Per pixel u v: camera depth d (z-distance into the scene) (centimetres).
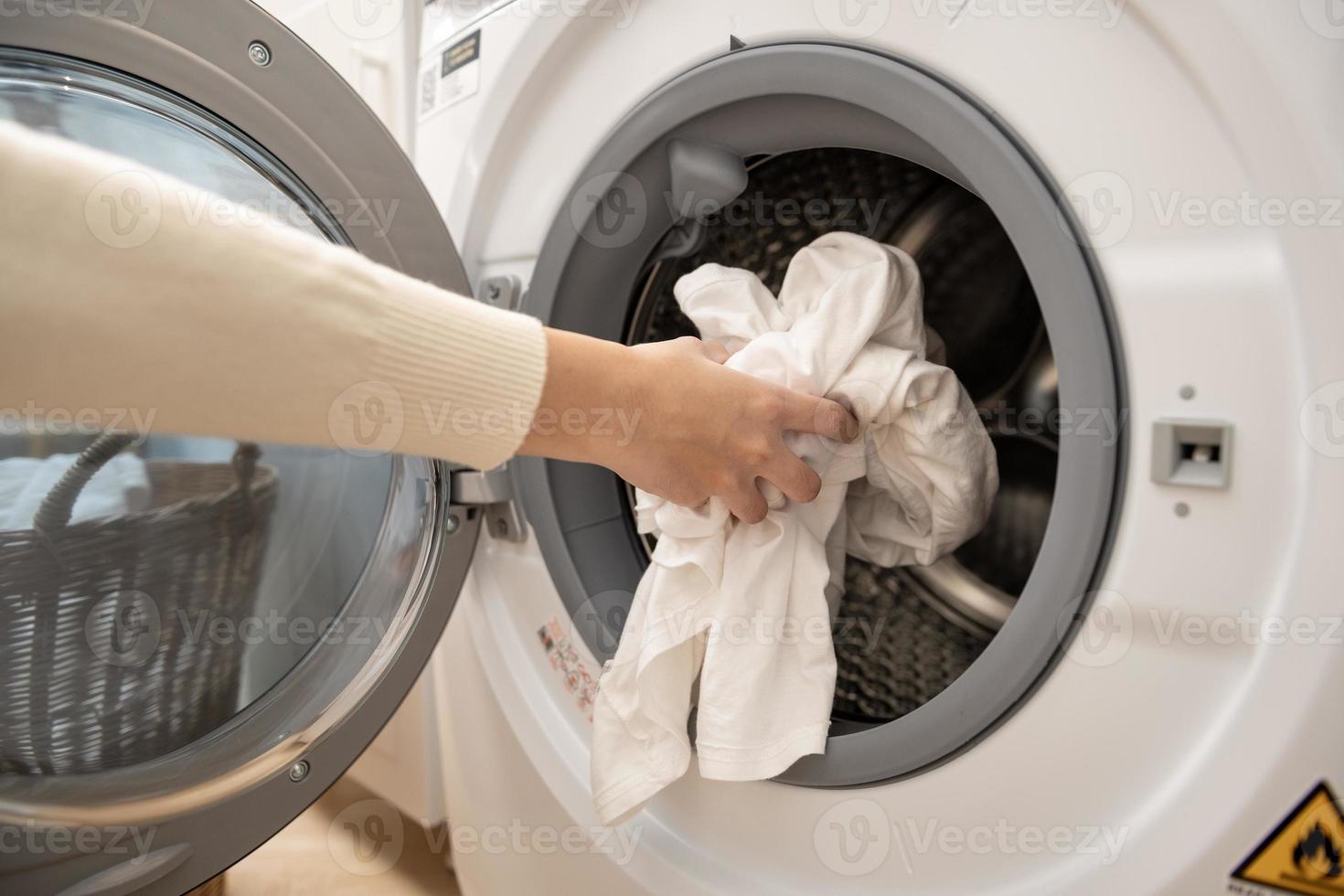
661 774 58
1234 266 40
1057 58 44
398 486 69
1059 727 46
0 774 57
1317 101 37
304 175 60
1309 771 38
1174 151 41
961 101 47
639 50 63
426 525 68
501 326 45
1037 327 69
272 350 39
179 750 64
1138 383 42
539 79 70
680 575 59
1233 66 39
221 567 68
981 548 71
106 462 64
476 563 80
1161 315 42
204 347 38
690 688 60
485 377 44
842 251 61
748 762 54
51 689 60
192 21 55
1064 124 44
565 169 69
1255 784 39
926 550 65
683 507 57
